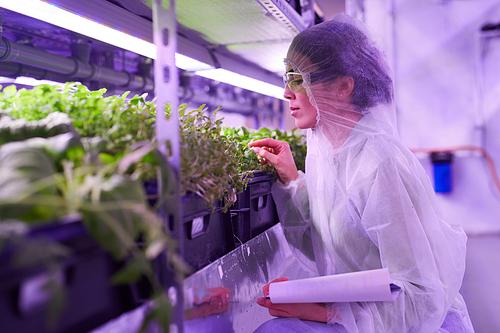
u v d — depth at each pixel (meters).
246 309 1.00
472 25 3.95
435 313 0.97
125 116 0.71
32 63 1.93
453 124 4.09
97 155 0.56
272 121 5.97
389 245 1.00
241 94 4.95
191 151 0.75
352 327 0.93
